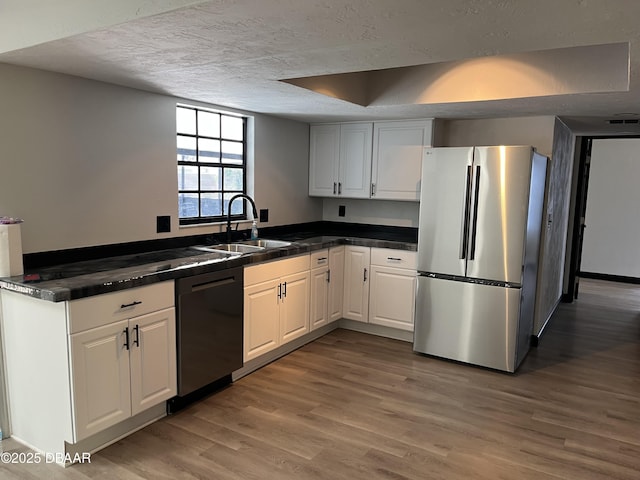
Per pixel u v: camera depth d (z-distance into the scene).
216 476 2.29
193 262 2.96
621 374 3.67
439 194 3.78
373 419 2.88
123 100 3.09
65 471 2.31
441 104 3.58
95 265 2.81
